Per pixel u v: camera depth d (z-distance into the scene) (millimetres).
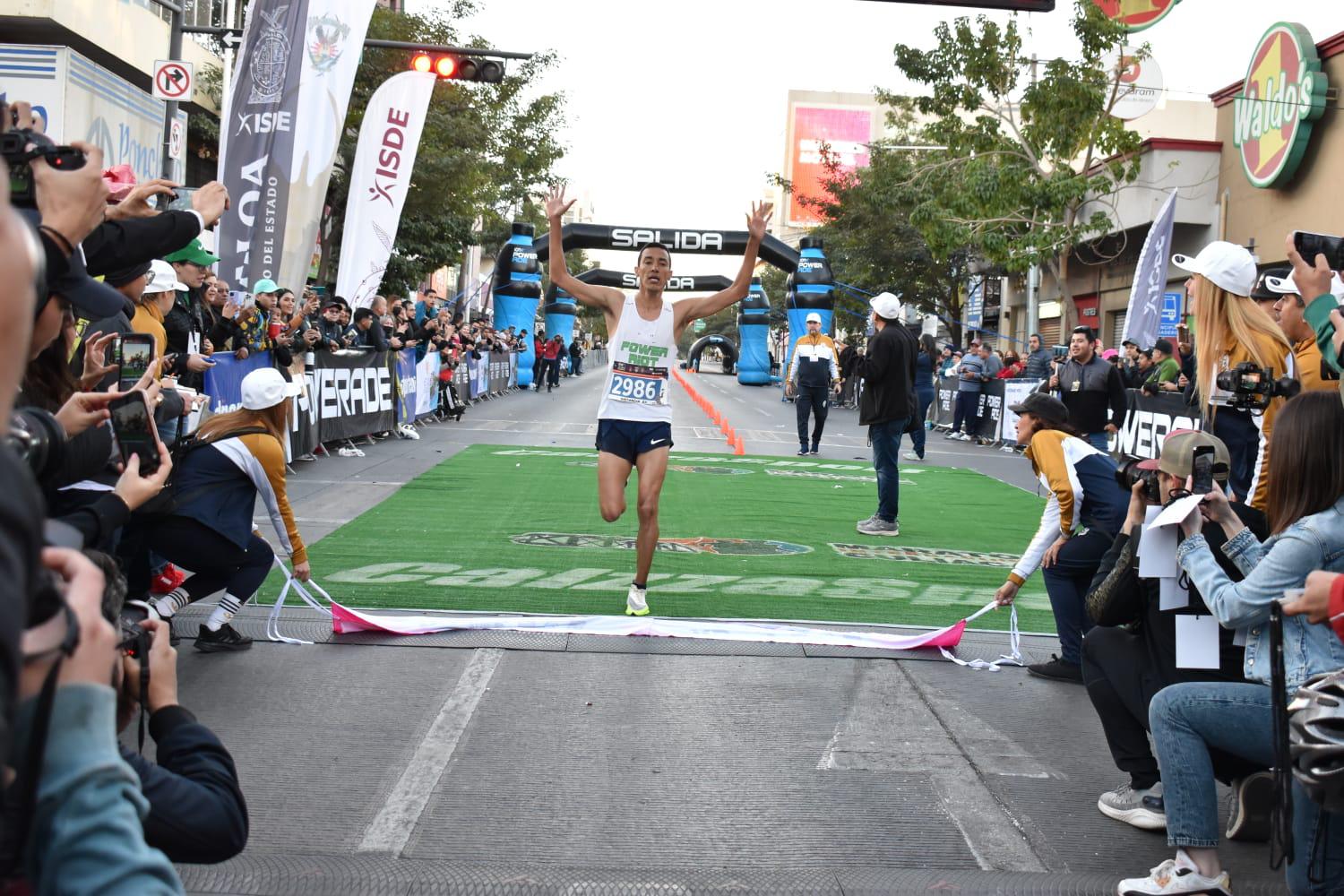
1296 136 19969
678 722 5012
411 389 19141
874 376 10117
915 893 3541
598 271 28266
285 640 6004
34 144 2410
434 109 24844
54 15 16922
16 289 1148
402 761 4465
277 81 12922
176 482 5605
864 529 10336
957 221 24469
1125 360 16375
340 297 15094
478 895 3445
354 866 3590
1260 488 4820
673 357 6805
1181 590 3775
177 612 5871
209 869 3520
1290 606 2924
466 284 55281
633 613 6750
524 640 6160
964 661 6102
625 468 6770
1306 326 4945
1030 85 23281
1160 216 18031
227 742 4578
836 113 90625
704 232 27266
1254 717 3424
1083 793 4387
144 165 18359
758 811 4125
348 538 8977
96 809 1439
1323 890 2988
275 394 5766
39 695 1307
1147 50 23422
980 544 10016
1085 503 5789
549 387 36781
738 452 17469
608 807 4105
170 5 14250
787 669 5848
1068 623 5797
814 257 36656
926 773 4539
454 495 11547
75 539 1590
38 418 2059
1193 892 3426
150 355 2791
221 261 12977
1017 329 36531
